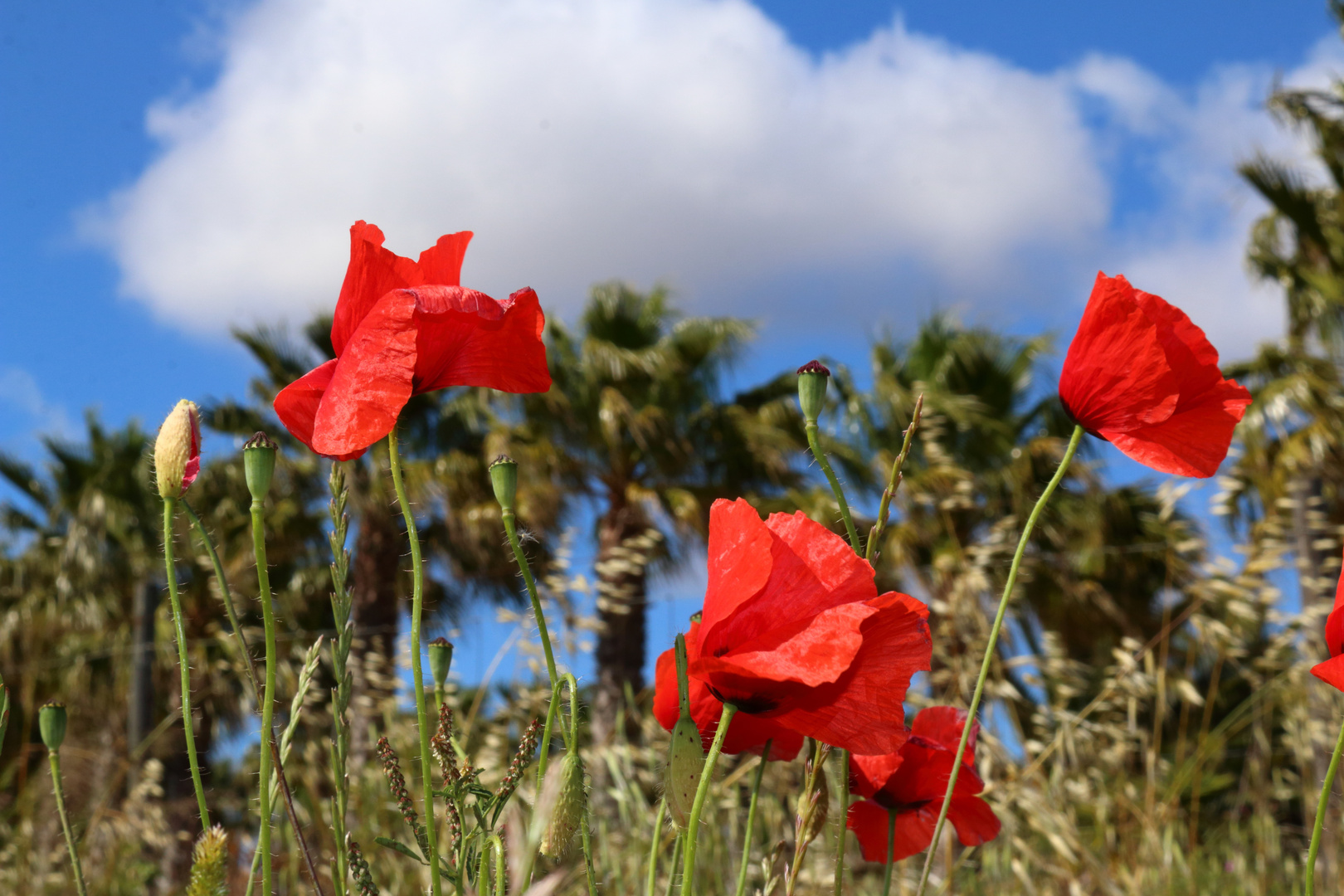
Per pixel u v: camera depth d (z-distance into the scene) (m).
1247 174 8.71
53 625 11.09
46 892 3.80
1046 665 3.50
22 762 4.11
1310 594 4.00
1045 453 10.07
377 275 0.88
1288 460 7.16
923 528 8.19
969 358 11.25
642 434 10.95
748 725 0.85
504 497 0.78
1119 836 3.37
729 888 2.39
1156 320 0.97
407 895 2.28
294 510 11.39
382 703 3.33
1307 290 8.87
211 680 8.86
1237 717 3.88
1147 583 9.82
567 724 0.75
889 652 0.74
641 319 11.97
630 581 9.23
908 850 1.14
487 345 0.89
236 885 2.05
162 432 0.79
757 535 0.73
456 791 0.76
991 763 3.21
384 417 0.78
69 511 12.66
